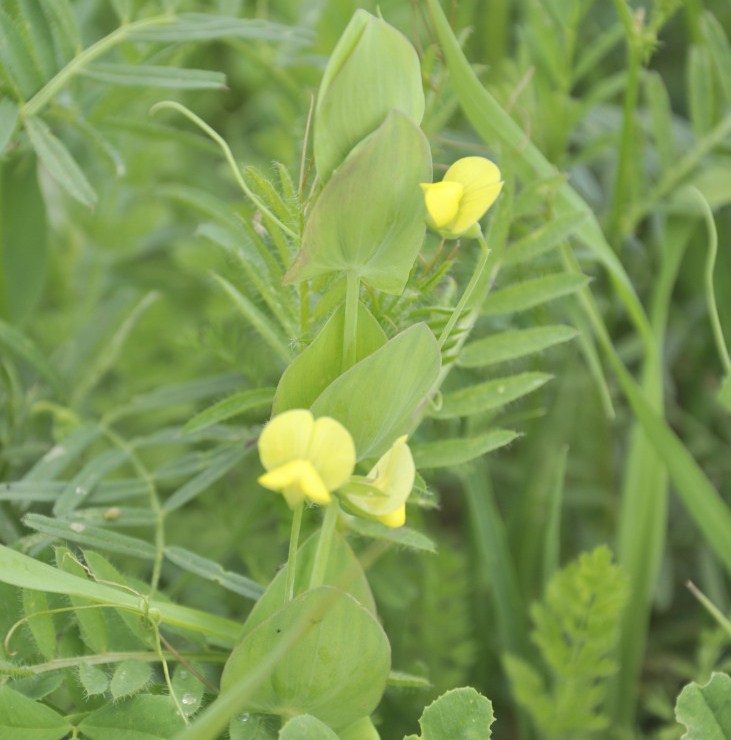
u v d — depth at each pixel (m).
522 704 0.36
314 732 0.29
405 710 0.37
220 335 0.36
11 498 0.34
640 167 0.39
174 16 0.36
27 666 0.31
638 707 0.39
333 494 0.29
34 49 0.34
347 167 0.29
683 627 0.41
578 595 0.34
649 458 0.37
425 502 0.33
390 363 0.29
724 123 0.40
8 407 0.37
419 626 0.38
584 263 0.39
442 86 0.36
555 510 0.37
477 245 0.37
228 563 0.37
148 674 0.31
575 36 0.39
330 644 0.30
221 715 0.28
